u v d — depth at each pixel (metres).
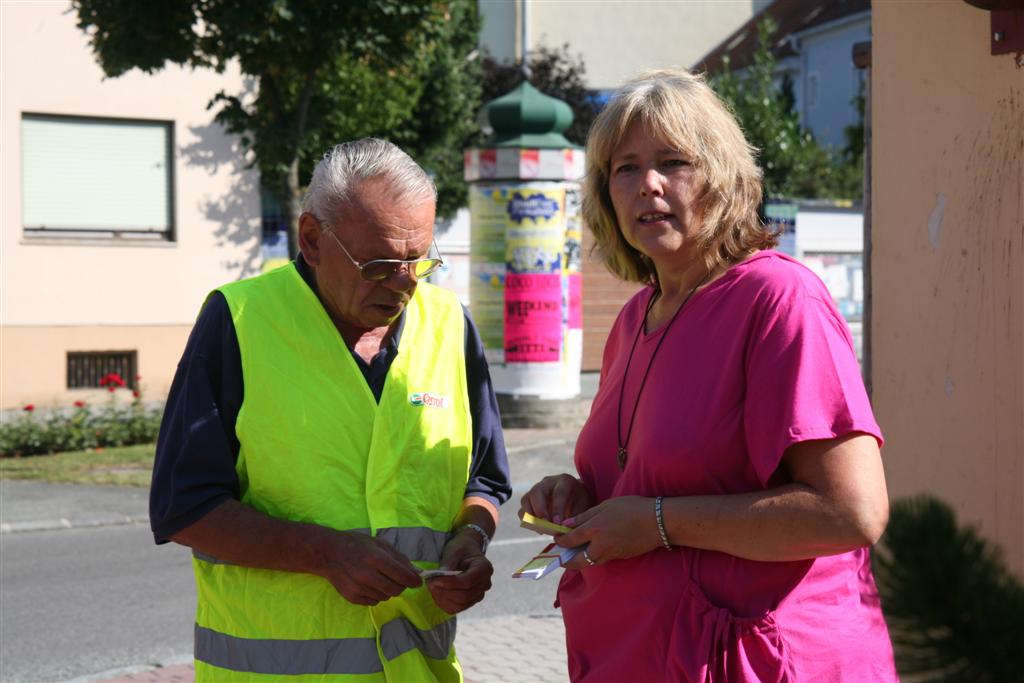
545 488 2.72
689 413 2.38
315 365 2.58
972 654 1.72
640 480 2.47
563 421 14.51
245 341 2.55
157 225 17.30
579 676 2.58
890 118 4.00
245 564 2.47
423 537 2.64
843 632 2.33
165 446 2.53
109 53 11.70
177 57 11.86
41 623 6.79
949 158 3.76
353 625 2.55
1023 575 1.84
